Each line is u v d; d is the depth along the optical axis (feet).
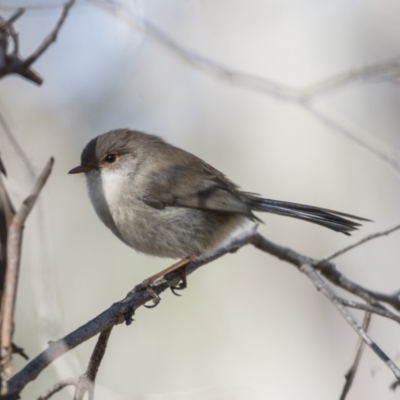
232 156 44.29
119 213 28.09
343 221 28.86
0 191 14.43
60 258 42.91
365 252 40.42
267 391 39.01
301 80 42.60
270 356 40.01
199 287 41.81
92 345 38.19
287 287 41.19
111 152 28.43
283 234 41.57
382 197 40.91
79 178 37.55
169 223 27.84
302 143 42.55
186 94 44.57
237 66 43.11
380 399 36.86
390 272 39.91
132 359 40.04
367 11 43.04
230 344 40.27
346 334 39.40
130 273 43.04
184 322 41.11
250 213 27.68
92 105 45.44
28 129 44.91
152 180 27.96
